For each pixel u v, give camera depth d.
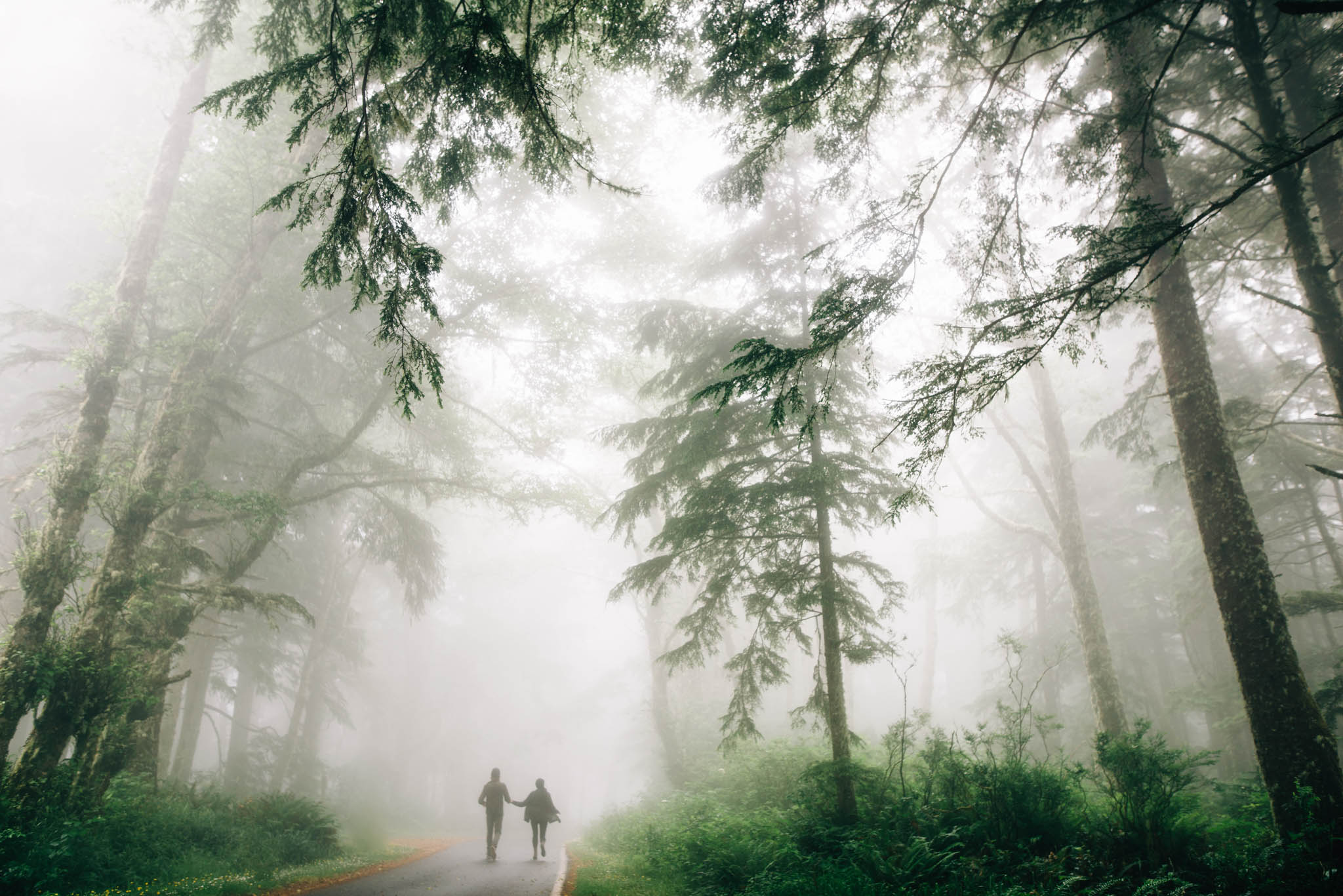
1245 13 8.16
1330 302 8.15
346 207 4.08
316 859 10.91
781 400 4.86
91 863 7.16
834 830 7.96
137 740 11.68
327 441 16.36
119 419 15.81
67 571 10.01
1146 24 7.62
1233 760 16.48
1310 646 17.81
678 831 10.20
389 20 4.30
